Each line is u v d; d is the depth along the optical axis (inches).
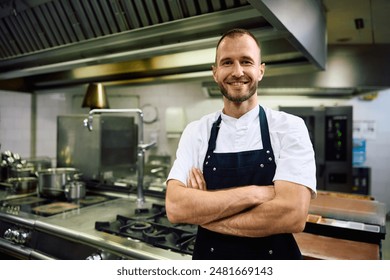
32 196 98.2
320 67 87.6
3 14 87.2
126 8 69.2
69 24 79.4
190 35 72.7
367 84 123.1
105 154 109.8
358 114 179.3
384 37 116.1
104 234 61.9
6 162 112.6
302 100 186.4
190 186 45.0
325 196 85.8
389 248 131.3
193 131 48.8
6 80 137.6
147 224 66.4
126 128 119.8
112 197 97.0
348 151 153.5
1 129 165.2
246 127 44.4
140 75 114.6
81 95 198.7
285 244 42.3
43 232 69.3
